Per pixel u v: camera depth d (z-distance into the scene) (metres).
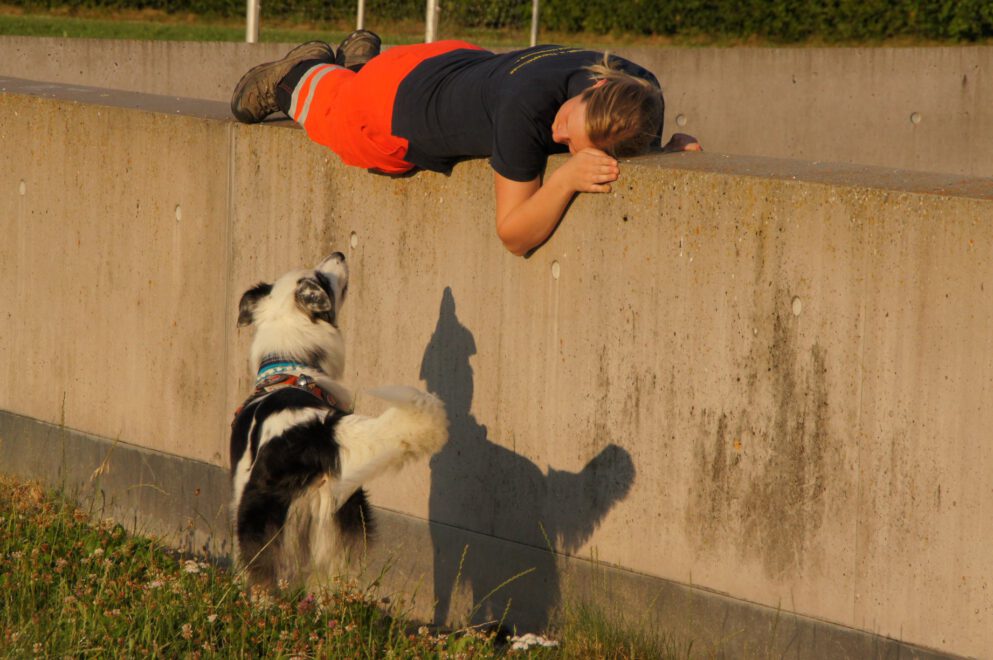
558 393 6.82
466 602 7.43
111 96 9.20
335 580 6.96
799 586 6.04
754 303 5.98
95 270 8.95
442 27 20.41
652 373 6.41
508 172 6.45
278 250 7.96
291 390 6.76
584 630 6.64
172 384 8.62
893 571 5.71
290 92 7.64
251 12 17.59
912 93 16.95
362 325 7.65
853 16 25.16
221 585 7.18
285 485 6.52
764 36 25.98
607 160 6.23
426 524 7.56
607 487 6.69
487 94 6.52
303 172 7.75
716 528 6.30
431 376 7.38
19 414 9.62
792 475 5.98
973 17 24.03
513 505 7.12
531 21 21.00
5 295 9.57
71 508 8.61
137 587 7.10
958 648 5.55
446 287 7.20
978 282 5.27
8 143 9.31
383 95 6.95
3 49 15.13
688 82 17.98
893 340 5.56
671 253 6.24
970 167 16.83
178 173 8.34
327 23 20.09
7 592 6.72
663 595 6.54
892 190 5.49
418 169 7.20
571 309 6.68
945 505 5.51
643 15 26.64
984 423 5.34
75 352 9.19
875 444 5.69
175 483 8.70
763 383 6.02
